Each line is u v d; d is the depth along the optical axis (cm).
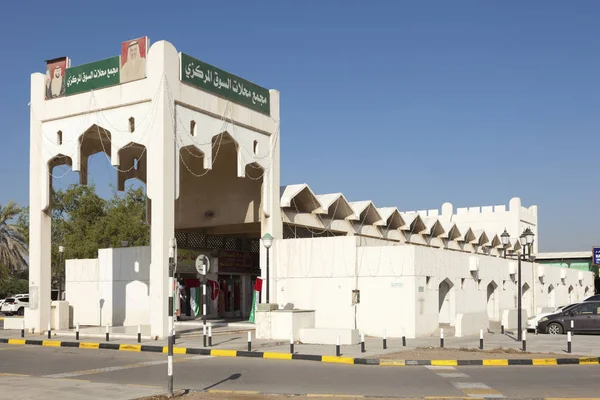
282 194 3183
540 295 4588
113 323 3428
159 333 2433
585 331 2792
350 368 1723
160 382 1486
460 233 4525
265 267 2619
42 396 1259
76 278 3600
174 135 2538
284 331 2388
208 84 2723
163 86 2492
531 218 6172
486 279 3541
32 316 2797
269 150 3091
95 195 5725
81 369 1723
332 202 3375
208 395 1276
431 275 2862
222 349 2086
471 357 1859
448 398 1256
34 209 2830
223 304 3672
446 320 3123
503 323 3097
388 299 2752
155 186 2478
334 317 2883
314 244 2966
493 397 1265
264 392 1334
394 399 1251
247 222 3253
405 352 1997
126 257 3416
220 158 3381
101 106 2655
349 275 2862
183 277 3409
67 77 2778
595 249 6359
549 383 1440
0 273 5475
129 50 2600
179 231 3491
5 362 1895
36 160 2842
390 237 3872
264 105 3062
